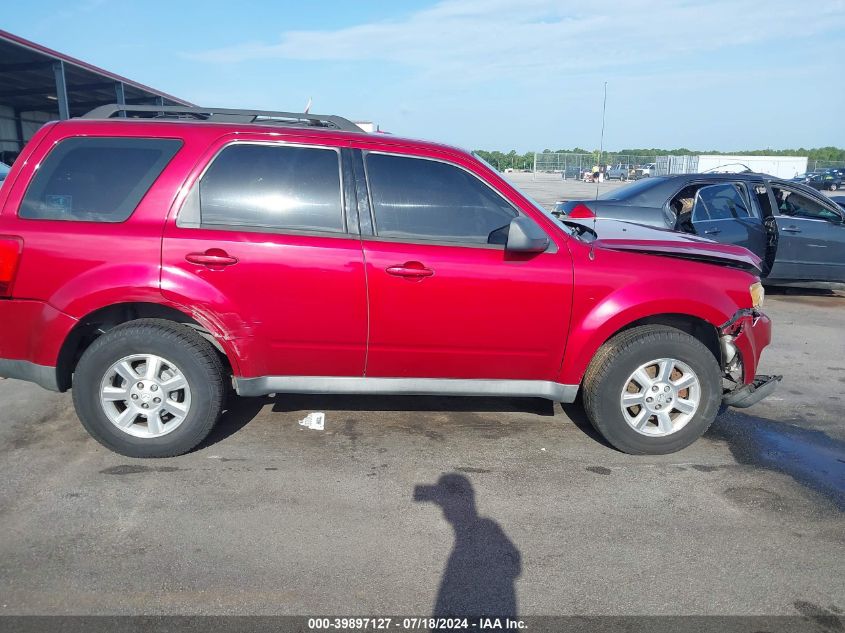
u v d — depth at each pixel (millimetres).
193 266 3496
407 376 3842
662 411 3939
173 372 3637
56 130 3602
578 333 3781
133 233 3488
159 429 3676
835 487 3666
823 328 7367
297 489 3469
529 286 3693
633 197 8133
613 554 2973
